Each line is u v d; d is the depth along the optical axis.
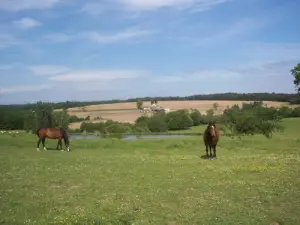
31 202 13.82
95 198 14.33
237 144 38.09
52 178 18.38
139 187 16.03
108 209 12.76
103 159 26.22
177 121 103.88
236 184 16.31
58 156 28.67
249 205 13.10
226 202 13.48
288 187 15.58
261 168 20.41
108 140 41.28
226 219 11.64
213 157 27.08
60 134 34.44
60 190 15.80
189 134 85.94
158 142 40.09
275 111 62.34
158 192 15.03
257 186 15.87
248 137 48.00
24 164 23.72
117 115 126.69
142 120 105.88
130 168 21.59
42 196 14.67
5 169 21.50
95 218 11.61
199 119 114.62
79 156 28.67
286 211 12.38
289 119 93.00
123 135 80.38
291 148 34.31
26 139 43.72
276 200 13.61
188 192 15.03
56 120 73.19
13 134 57.03
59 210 12.66
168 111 122.88
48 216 12.01
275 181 16.86
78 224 11.25
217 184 16.36
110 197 14.43
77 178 18.36
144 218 11.88
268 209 12.60
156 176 18.64
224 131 56.47
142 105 154.75
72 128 98.56
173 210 12.62
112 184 16.81
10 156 28.59
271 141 40.56
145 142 39.91
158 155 29.81
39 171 20.59
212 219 11.65
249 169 20.14
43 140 34.44
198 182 16.91
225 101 164.38
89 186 16.50
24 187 16.42
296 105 117.94
